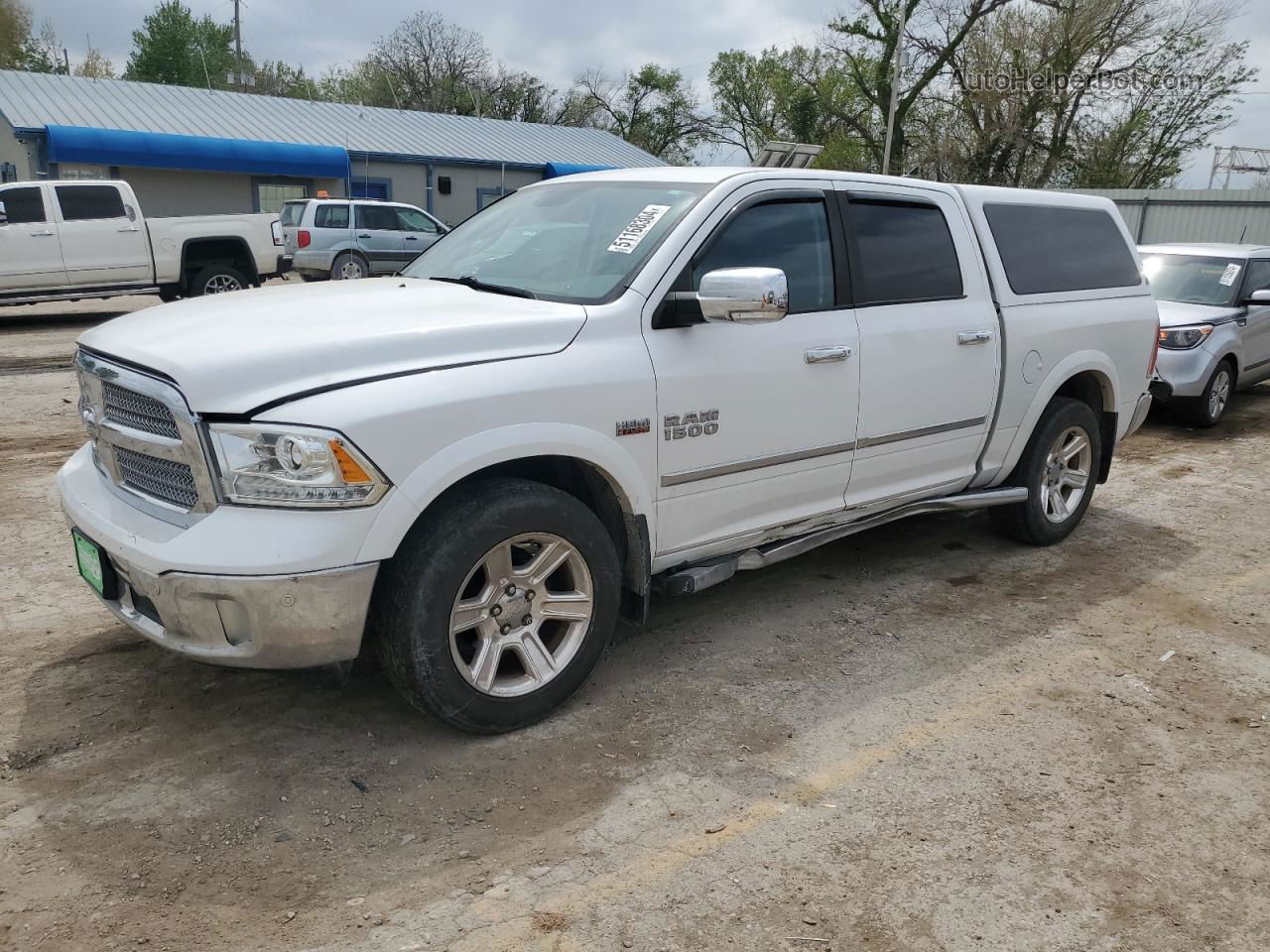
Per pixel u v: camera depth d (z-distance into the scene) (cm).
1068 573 541
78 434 785
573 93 5603
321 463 287
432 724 354
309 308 346
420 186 2956
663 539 379
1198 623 475
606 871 278
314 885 269
